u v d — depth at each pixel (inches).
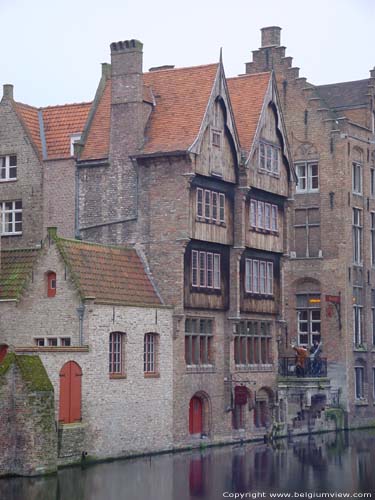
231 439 2065.7
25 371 1540.4
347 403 2439.7
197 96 1995.6
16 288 1807.3
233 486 1459.2
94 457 1706.4
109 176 2000.5
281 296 2244.1
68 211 2036.2
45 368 1617.9
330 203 2506.2
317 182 2529.5
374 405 2556.6
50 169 2066.9
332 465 1686.8
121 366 1792.6
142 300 1871.3
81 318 1721.2
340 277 2480.3
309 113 2544.3
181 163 1932.8
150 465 1673.2
